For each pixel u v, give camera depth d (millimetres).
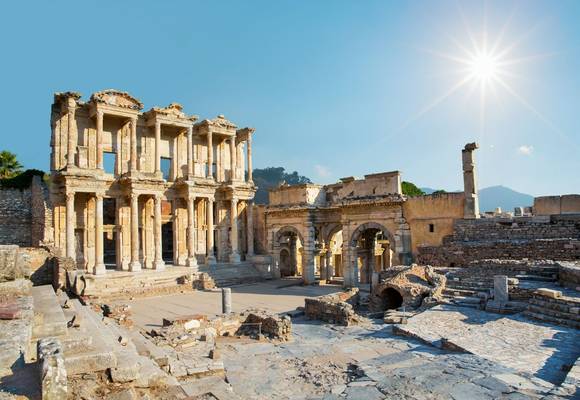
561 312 21000
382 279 33719
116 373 10766
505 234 36188
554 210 36500
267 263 54562
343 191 48656
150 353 15039
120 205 48656
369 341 20375
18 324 13102
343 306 25547
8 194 47219
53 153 45250
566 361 15477
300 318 28156
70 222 42469
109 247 60156
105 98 45938
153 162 52438
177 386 11844
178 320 22984
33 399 8531
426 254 38750
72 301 22859
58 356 8898
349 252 47031
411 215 42594
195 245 55219
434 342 18906
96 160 45125
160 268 47750
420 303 28094
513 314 23219
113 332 17688
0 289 17922
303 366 16828
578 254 30906
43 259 35125
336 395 13406
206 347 19906
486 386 13172
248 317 24797
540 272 28203
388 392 13273
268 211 56469
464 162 39094
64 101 44781
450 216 39906
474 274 30484
